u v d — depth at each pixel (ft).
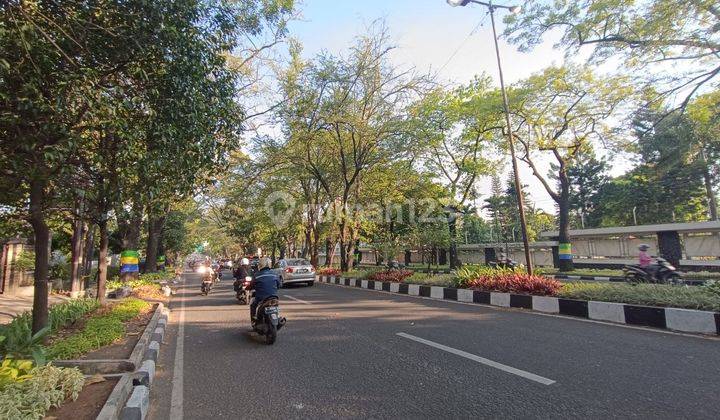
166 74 18.12
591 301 27.78
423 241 53.78
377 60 63.62
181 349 23.31
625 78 56.29
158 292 54.44
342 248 74.23
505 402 13.23
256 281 25.54
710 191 109.40
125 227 56.65
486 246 97.86
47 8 16.42
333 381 16.29
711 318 21.52
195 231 172.14
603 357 17.74
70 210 26.61
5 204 22.03
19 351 18.13
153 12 16.88
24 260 54.03
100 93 16.05
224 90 22.02
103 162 19.03
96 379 15.56
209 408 14.24
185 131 19.27
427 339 22.30
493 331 23.72
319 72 60.23
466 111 68.18
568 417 11.94
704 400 12.72
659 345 19.52
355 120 61.93
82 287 58.65
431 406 13.24
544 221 198.18
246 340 25.02
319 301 42.19
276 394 15.20
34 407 11.82
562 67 61.05
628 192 129.59
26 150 15.92
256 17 34.86
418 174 82.94
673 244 64.44
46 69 15.83
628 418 11.71
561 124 67.26
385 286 53.36
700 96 48.42
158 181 20.53
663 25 43.16
